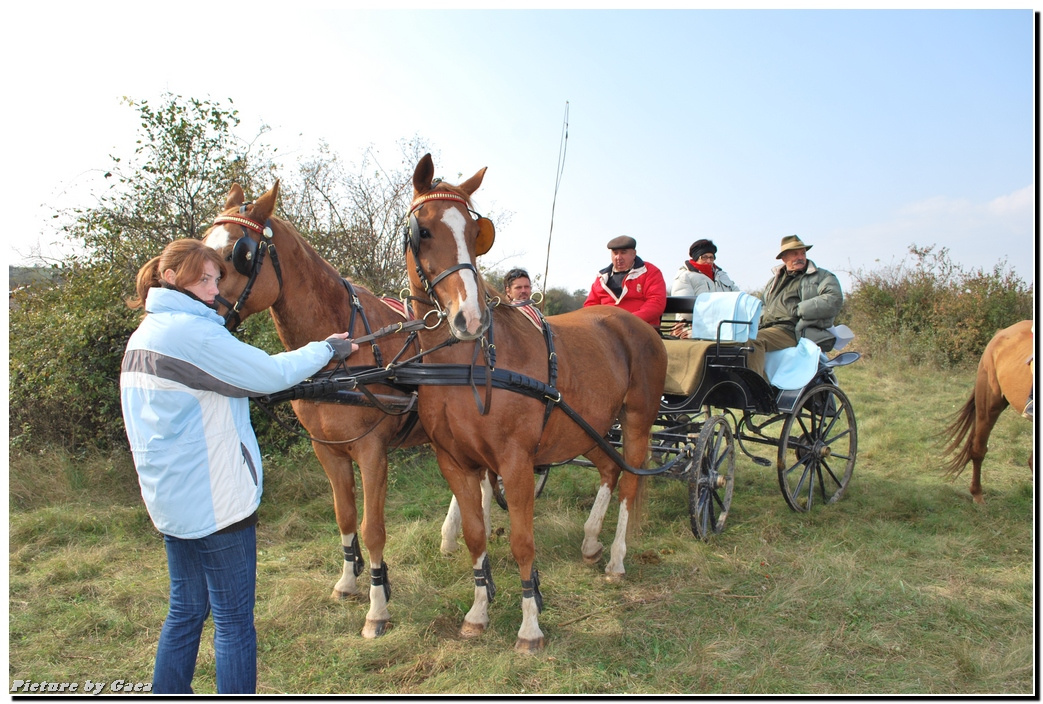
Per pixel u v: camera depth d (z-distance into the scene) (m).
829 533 4.88
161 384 2.24
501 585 4.07
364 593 3.96
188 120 6.78
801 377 5.15
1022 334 5.06
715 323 4.90
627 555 4.54
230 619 2.40
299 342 3.40
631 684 3.06
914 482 6.18
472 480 3.44
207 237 3.06
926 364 12.93
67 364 5.56
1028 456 6.80
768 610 3.71
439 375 3.06
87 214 6.45
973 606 3.72
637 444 4.30
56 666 3.21
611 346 4.01
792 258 5.77
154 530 4.86
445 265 2.85
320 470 5.95
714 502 5.63
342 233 8.32
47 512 4.92
